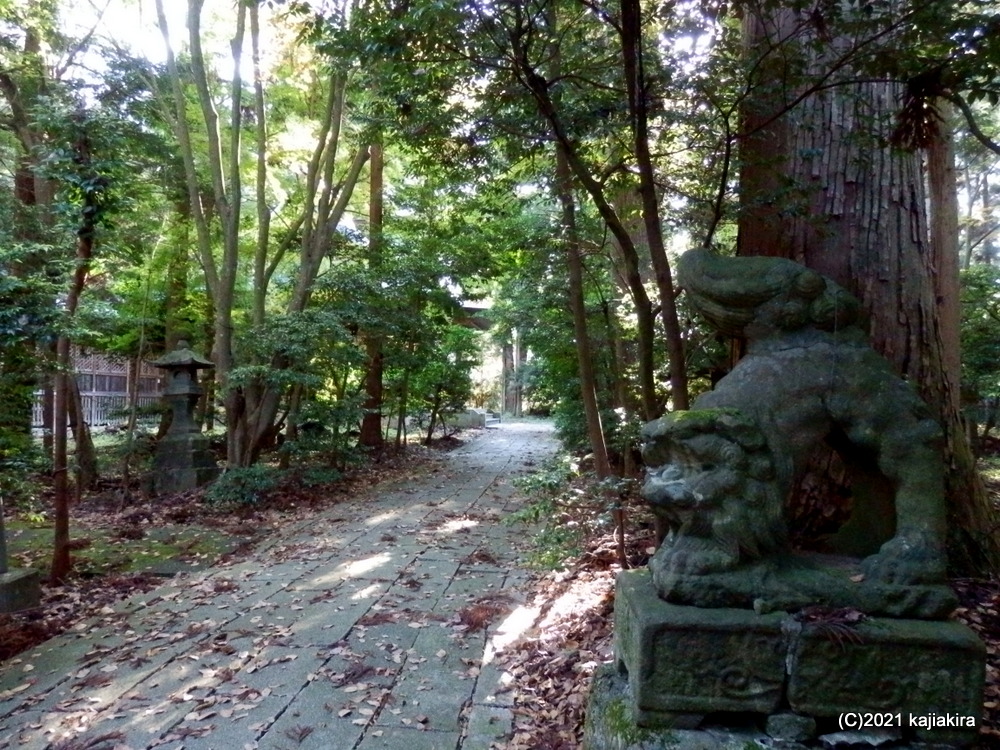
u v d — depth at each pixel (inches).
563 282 229.0
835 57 140.2
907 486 85.5
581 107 143.8
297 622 165.9
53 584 205.3
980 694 77.4
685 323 173.8
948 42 108.5
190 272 466.0
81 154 201.3
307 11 141.1
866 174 146.0
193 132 420.8
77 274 201.3
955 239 256.4
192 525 289.7
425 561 219.3
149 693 131.3
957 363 249.4
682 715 80.6
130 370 481.1
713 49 137.3
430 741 113.3
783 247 150.6
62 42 326.0
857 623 79.2
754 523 83.7
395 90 152.6
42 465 220.7
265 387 359.6
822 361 89.7
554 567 161.6
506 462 476.4
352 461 390.6
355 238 438.9
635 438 188.5
